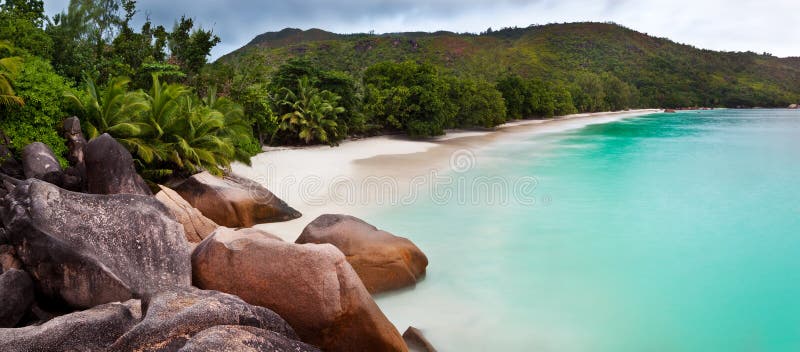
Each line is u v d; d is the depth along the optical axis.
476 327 9.50
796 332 9.95
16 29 18.42
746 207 19.86
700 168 29.95
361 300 7.06
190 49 27.28
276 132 34.00
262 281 7.12
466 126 59.59
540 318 10.02
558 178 25.91
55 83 15.13
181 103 19.02
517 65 161.75
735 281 12.41
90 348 5.57
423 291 10.91
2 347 5.20
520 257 13.48
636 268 13.05
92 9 24.02
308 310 6.91
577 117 102.25
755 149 40.91
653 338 9.53
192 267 7.77
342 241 10.23
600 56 190.38
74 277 7.05
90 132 15.30
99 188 12.17
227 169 19.27
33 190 7.63
